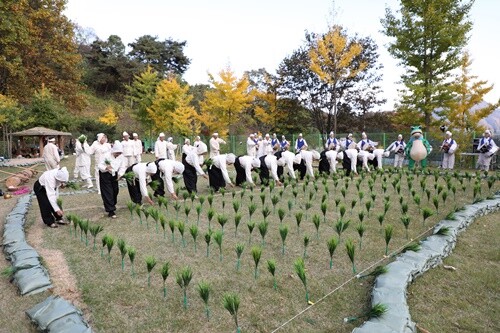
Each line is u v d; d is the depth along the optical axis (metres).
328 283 3.97
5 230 6.03
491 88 18.62
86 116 43.06
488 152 14.24
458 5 18.52
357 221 6.52
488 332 3.08
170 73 44.31
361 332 2.70
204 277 4.17
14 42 22.92
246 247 5.17
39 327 3.13
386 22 19.83
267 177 11.15
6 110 23.06
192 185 9.66
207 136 33.75
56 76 31.97
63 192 10.69
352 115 32.66
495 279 4.08
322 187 10.31
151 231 6.08
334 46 27.39
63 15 30.08
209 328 3.15
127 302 3.62
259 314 3.36
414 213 7.07
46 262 4.69
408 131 28.75
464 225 5.93
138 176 7.61
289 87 32.34
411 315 3.29
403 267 3.95
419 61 19.34
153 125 34.34
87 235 5.89
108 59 50.22
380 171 12.22
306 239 4.68
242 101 27.81
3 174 16.27
